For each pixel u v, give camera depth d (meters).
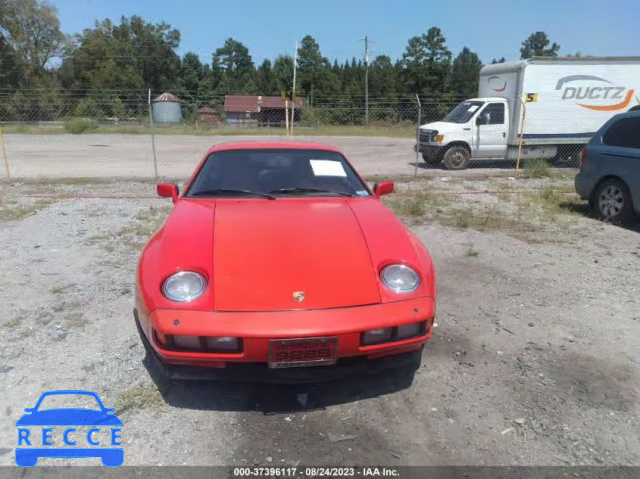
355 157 17.30
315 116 39.25
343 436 2.54
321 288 2.60
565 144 13.72
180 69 72.00
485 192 9.80
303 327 2.43
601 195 7.29
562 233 6.59
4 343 3.36
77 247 5.65
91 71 62.28
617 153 6.95
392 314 2.56
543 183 11.26
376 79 72.81
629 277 4.87
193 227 3.07
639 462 2.36
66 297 4.17
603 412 2.73
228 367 2.62
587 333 3.67
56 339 3.43
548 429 2.59
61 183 10.70
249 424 2.62
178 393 2.87
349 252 2.85
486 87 14.30
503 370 3.16
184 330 2.42
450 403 2.82
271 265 2.71
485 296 4.37
